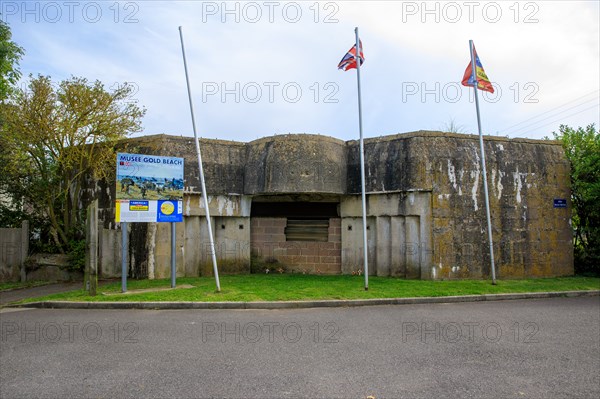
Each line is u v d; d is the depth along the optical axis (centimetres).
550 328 792
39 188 1460
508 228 1398
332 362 591
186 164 1433
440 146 1377
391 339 709
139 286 1216
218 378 530
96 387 502
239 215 1495
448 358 611
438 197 1348
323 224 1541
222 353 630
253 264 1543
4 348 660
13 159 1386
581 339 716
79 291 1152
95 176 1429
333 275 1461
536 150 1470
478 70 1306
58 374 545
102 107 1380
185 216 1438
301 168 1355
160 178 1170
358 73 1202
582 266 1532
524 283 1287
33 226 1557
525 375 546
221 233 1501
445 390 497
